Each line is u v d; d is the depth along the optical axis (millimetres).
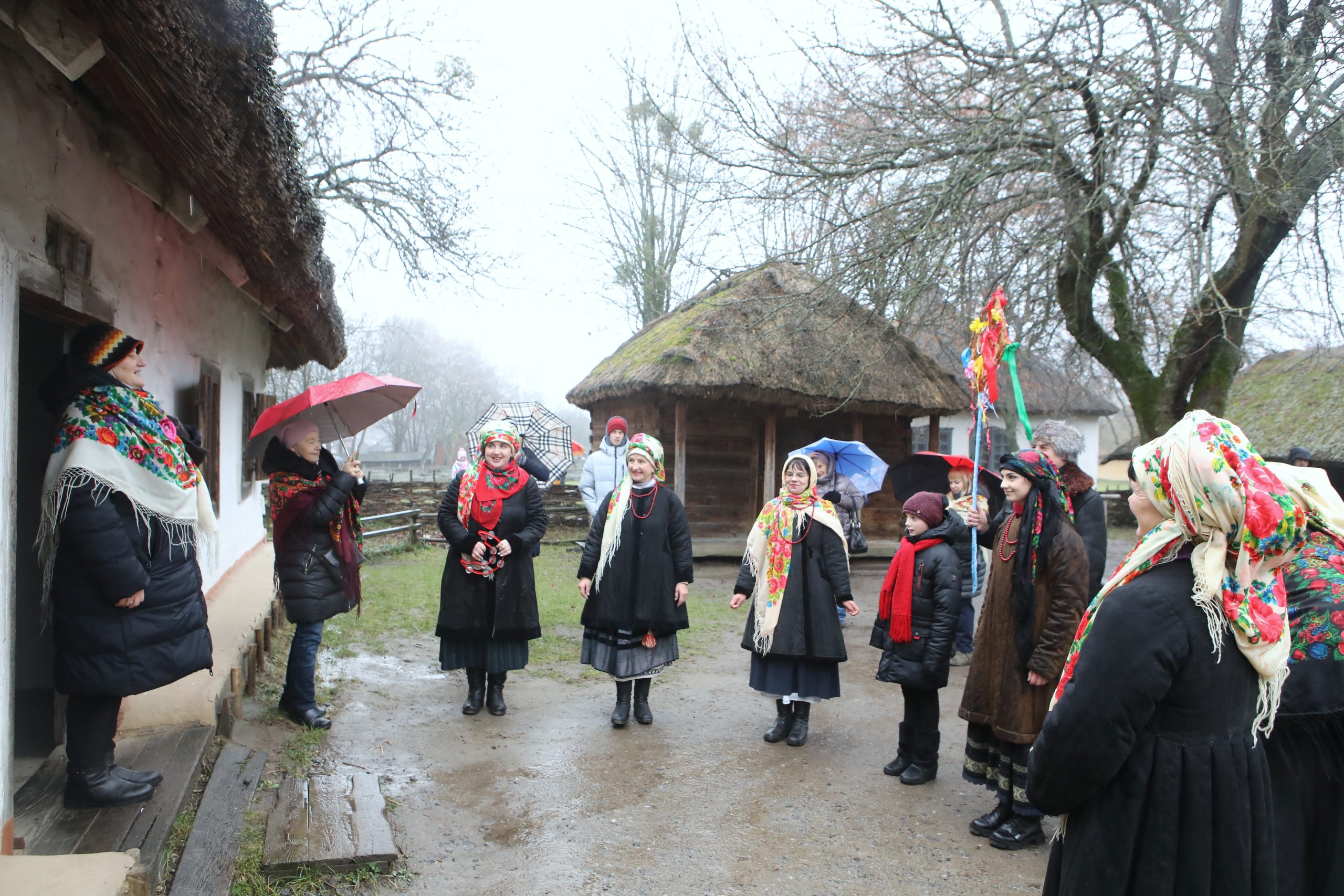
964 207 9375
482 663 5016
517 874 3258
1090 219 10023
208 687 4121
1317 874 2033
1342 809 2027
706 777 4281
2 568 2535
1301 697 2072
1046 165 9477
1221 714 1749
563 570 10625
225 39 2436
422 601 8320
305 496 4598
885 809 3949
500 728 4926
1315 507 2285
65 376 2893
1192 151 8164
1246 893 1685
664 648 4992
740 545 12305
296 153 3590
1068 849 1868
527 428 8383
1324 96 7160
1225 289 9656
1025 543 3420
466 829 3635
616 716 4984
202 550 5609
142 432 2947
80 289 3268
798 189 9680
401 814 3734
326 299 6070
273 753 4211
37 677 4016
